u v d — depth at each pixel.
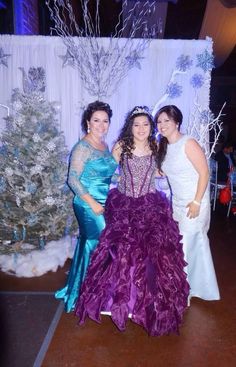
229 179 6.17
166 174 2.87
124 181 2.74
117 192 2.78
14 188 3.55
